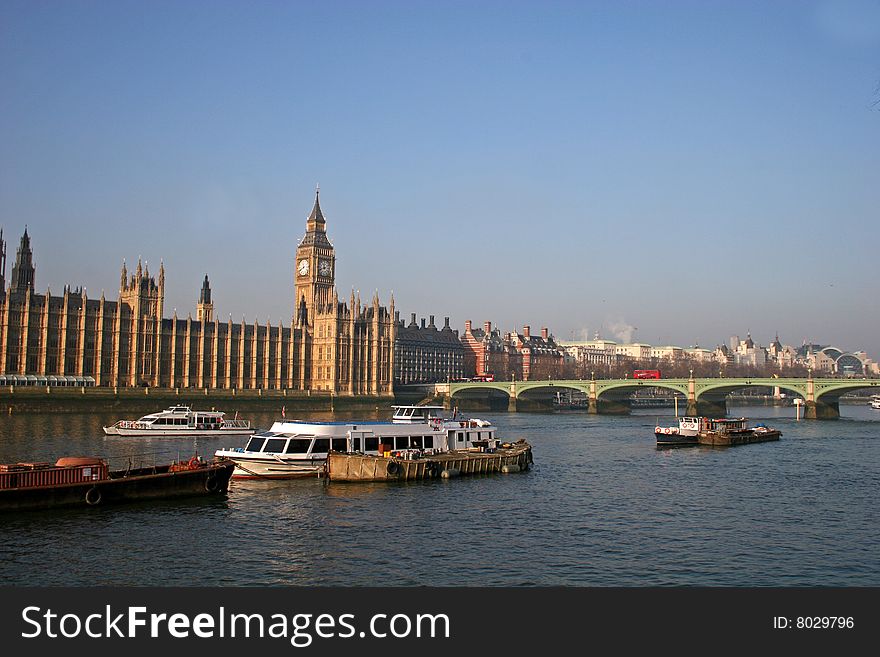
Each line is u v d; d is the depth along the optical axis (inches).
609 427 7219.5
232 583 1845.5
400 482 3171.8
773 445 5324.8
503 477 3437.5
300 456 3196.4
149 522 2364.7
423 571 1947.6
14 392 7234.3
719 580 1909.4
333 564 1995.6
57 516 2373.3
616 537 2311.8
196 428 5354.3
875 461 4298.7
